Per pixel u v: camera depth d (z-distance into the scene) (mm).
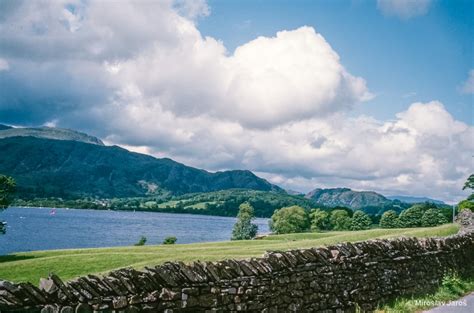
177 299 8727
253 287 10258
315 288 11922
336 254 12836
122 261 32281
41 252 44281
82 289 7457
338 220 136625
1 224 64938
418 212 119188
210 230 188500
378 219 150750
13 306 6605
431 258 17172
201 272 9297
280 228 125312
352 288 13117
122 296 7891
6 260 39000
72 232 141625
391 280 14734
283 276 11062
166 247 46531
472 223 45562
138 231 162000
